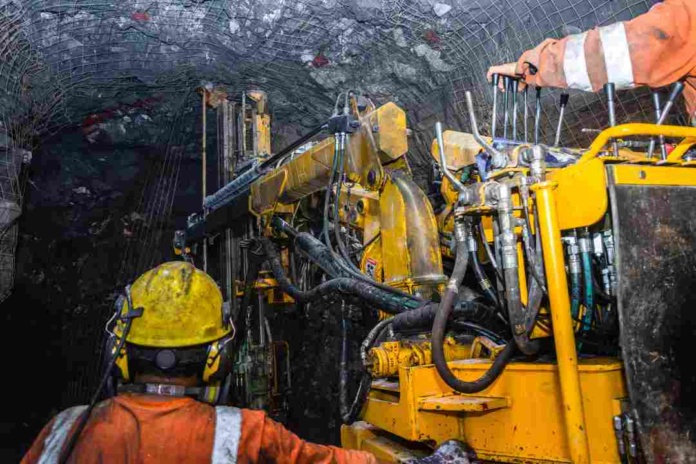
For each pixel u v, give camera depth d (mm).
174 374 1358
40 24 5199
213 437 1265
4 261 6273
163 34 5637
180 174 8969
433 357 1951
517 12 4543
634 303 1657
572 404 1673
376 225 3398
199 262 7500
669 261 1715
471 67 5254
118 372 1386
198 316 1390
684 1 1854
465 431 2199
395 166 3150
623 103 4266
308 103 6988
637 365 1625
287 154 4465
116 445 1236
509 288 1901
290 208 4523
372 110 3418
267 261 5145
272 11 5293
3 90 5613
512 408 2045
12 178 6207
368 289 3037
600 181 1740
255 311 5867
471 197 2002
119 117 7473
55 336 8867
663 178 1767
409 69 5812
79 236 8930
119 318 1405
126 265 9109
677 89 1965
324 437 7258
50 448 1252
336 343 7410
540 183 1823
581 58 2004
